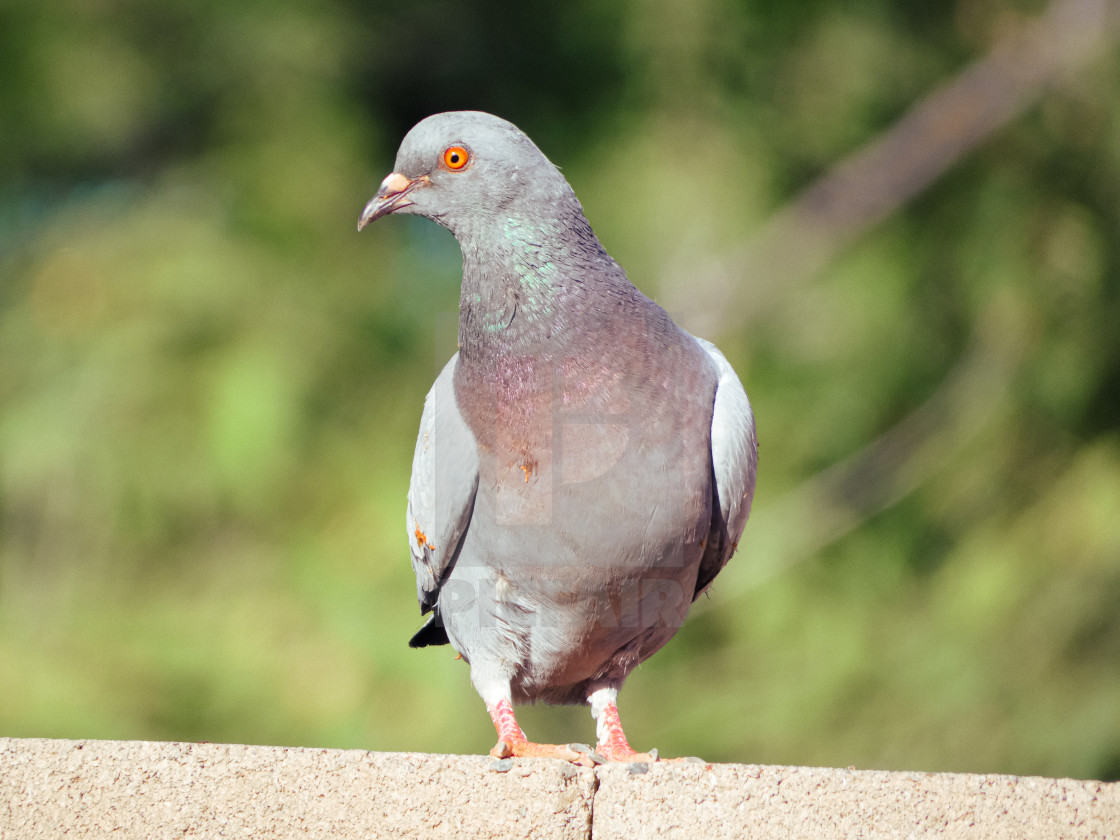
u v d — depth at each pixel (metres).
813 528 12.85
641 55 13.48
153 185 12.84
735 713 12.06
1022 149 13.73
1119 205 13.27
